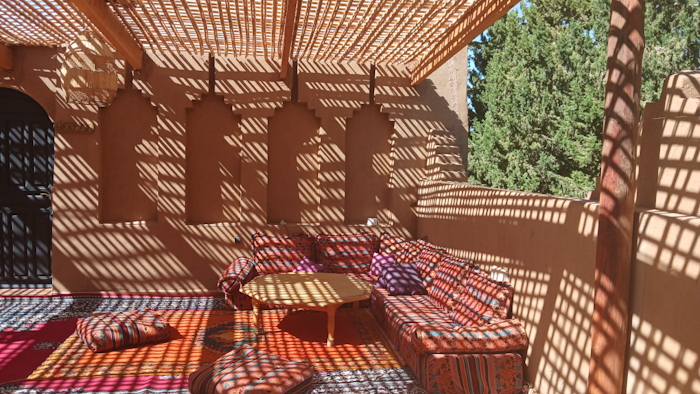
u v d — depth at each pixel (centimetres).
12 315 668
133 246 785
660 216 326
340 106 838
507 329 479
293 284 639
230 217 825
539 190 1847
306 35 698
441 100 870
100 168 786
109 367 501
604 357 348
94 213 775
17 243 797
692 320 295
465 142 879
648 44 1666
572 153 1753
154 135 803
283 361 458
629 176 344
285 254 759
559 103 1891
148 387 458
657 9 1695
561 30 2006
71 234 771
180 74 794
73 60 545
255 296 584
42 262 802
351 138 857
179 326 638
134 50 727
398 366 520
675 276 310
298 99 828
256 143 813
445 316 570
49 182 794
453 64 877
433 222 781
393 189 858
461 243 661
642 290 340
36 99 762
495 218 561
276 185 838
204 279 801
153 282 789
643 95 1625
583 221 398
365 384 476
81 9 513
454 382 455
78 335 579
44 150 791
